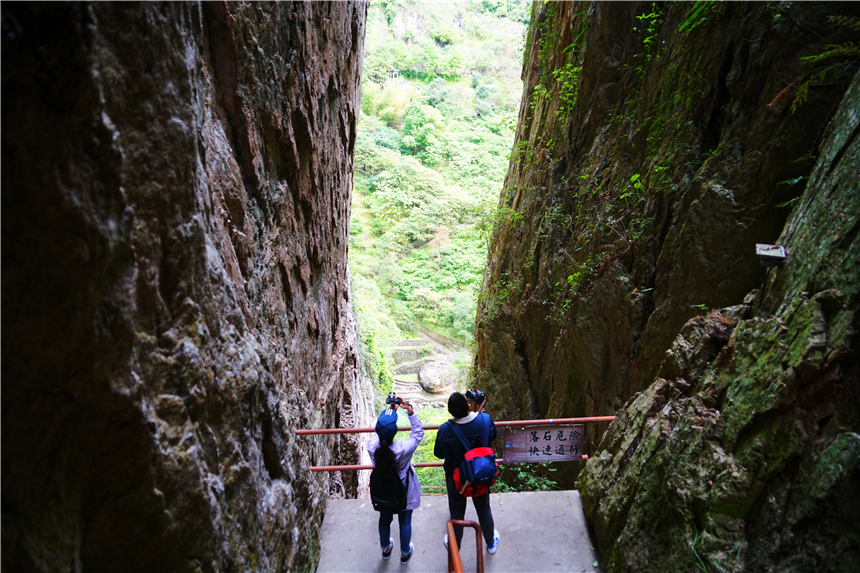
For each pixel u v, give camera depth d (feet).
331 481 19.15
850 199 8.72
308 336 16.47
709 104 14.92
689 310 13.60
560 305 22.41
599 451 13.33
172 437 6.32
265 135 12.00
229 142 10.14
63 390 4.95
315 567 11.87
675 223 14.62
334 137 20.74
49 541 5.08
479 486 9.80
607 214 19.45
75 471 5.35
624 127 20.47
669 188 15.64
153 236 5.99
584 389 19.76
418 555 12.16
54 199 4.45
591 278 19.42
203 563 7.02
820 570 6.91
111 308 5.19
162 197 6.09
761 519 7.82
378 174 154.10
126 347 5.45
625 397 16.78
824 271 8.57
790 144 11.65
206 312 7.39
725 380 9.70
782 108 11.94
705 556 8.11
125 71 5.26
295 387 13.23
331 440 19.94
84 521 5.70
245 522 8.26
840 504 6.93
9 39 4.24
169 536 6.34
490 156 167.63
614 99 22.35
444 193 146.41
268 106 11.82
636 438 11.61
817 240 9.12
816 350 7.82
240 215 10.25
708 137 15.10
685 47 16.44
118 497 5.77
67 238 4.56
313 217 17.26
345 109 23.08
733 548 7.91
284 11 12.56
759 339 9.27
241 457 8.21
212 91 9.46
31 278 4.51
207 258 7.49
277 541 9.49
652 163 17.03
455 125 180.14
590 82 24.12
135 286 5.64
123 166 5.22
